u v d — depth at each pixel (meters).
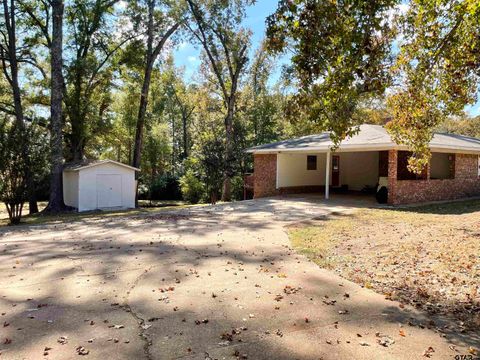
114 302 4.86
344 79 4.49
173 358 3.46
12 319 4.32
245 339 3.83
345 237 8.80
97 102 24.59
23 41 21.89
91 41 22.34
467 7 5.33
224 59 25.95
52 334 3.94
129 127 29.52
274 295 5.09
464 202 15.98
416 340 3.80
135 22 22.22
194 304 4.77
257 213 13.23
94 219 13.38
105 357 3.46
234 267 6.43
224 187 23.67
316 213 12.91
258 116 33.56
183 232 9.79
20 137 13.73
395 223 10.61
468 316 4.37
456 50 6.30
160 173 32.16
